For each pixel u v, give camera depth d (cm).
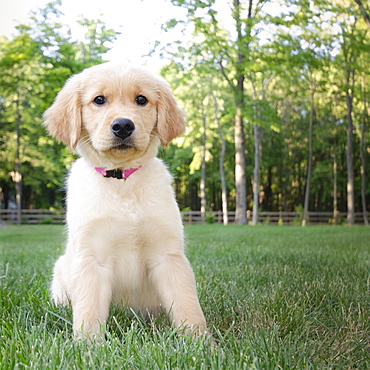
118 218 79
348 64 492
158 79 89
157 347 63
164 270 81
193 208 1130
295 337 70
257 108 589
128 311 86
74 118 85
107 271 80
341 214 875
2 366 58
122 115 80
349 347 67
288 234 320
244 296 92
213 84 662
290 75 527
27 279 114
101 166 83
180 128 91
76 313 75
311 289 95
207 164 1014
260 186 1081
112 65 87
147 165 84
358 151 975
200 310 78
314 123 955
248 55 403
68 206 85
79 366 57
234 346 64
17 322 74
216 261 146
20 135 721
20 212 760
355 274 116
